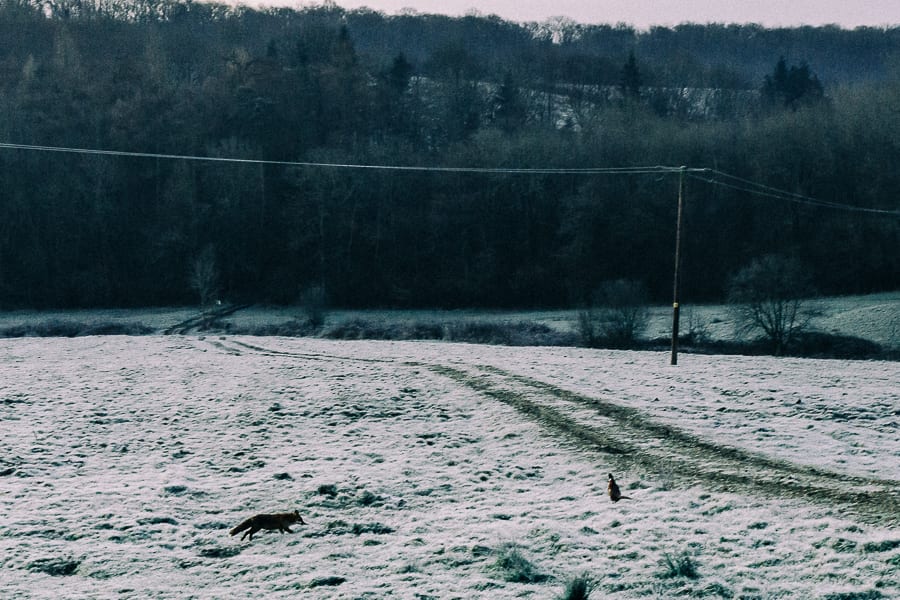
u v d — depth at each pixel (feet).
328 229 324.80
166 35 494.59
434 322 255.50
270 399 110.73
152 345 168.86
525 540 56.85
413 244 328.08
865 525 56.08
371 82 428.15
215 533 61.62
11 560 55.31
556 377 120.16
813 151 330.34
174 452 87.04
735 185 327.67
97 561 55.11
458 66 477.77
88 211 325.01
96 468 81.10
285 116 361.92
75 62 392.06
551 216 330.75
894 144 318.45
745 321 216.13
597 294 240.12
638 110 375.45
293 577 51.55
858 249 294.87
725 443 82.94
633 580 48.80
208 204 323.57
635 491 68.85
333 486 72.02
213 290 292.40
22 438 91.09
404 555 54.75
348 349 160.76
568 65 536.42
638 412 96.94
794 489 66.54
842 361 143.54
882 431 89.45
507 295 311.88
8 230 313.73
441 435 92.58
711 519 60.13
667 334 223.71
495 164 332.39
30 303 306.35
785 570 49.52
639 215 311.27
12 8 496.64
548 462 80.28
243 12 640.17
